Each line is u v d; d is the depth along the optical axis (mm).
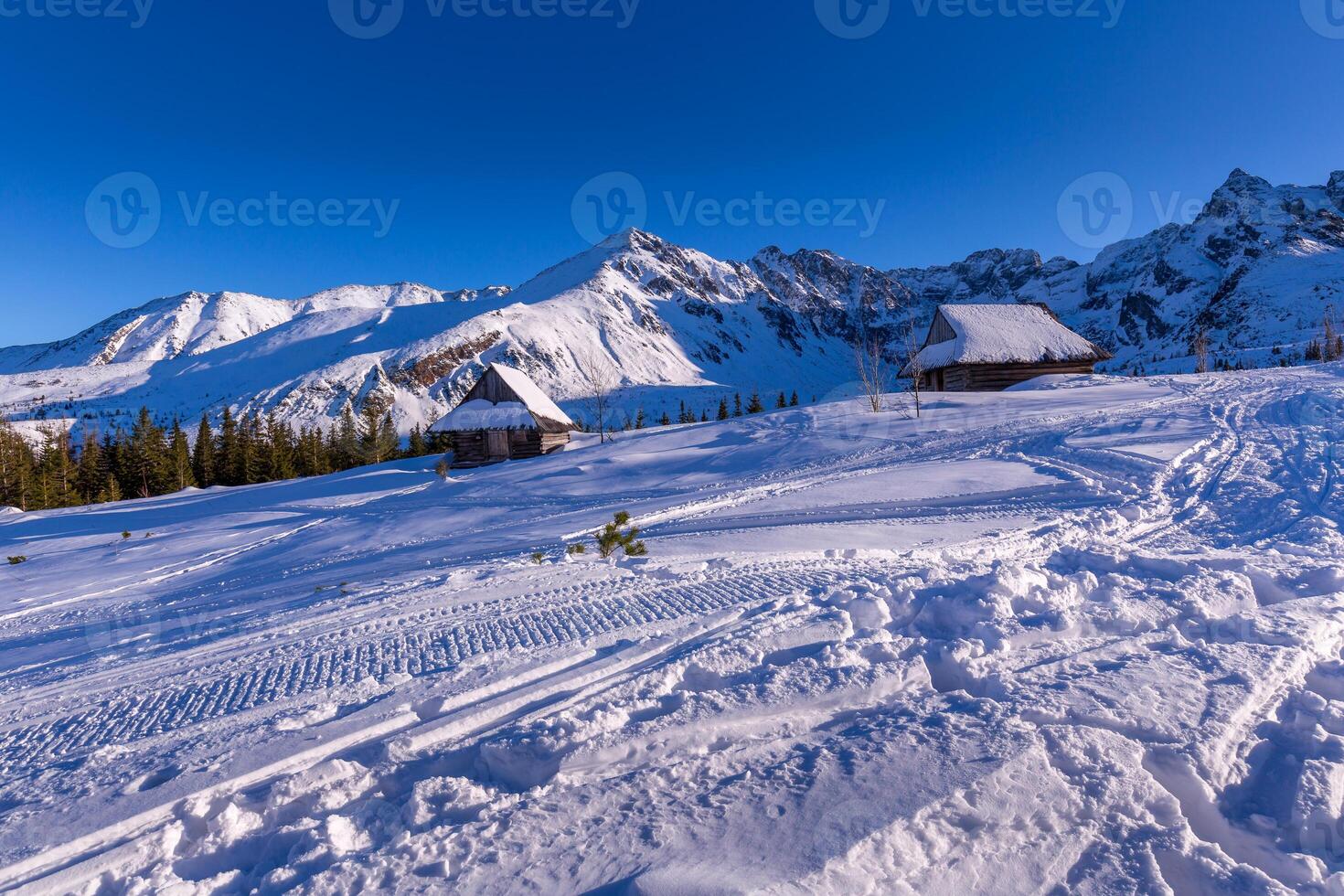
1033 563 5812
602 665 3619
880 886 1850
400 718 3100
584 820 2176
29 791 2650
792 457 21891
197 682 4020
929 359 39406
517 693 3275
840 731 2703
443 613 5188
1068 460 14047
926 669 3258
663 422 51562
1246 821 2229
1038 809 2156
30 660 6398
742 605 4582
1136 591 4340
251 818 2389
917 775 2279
